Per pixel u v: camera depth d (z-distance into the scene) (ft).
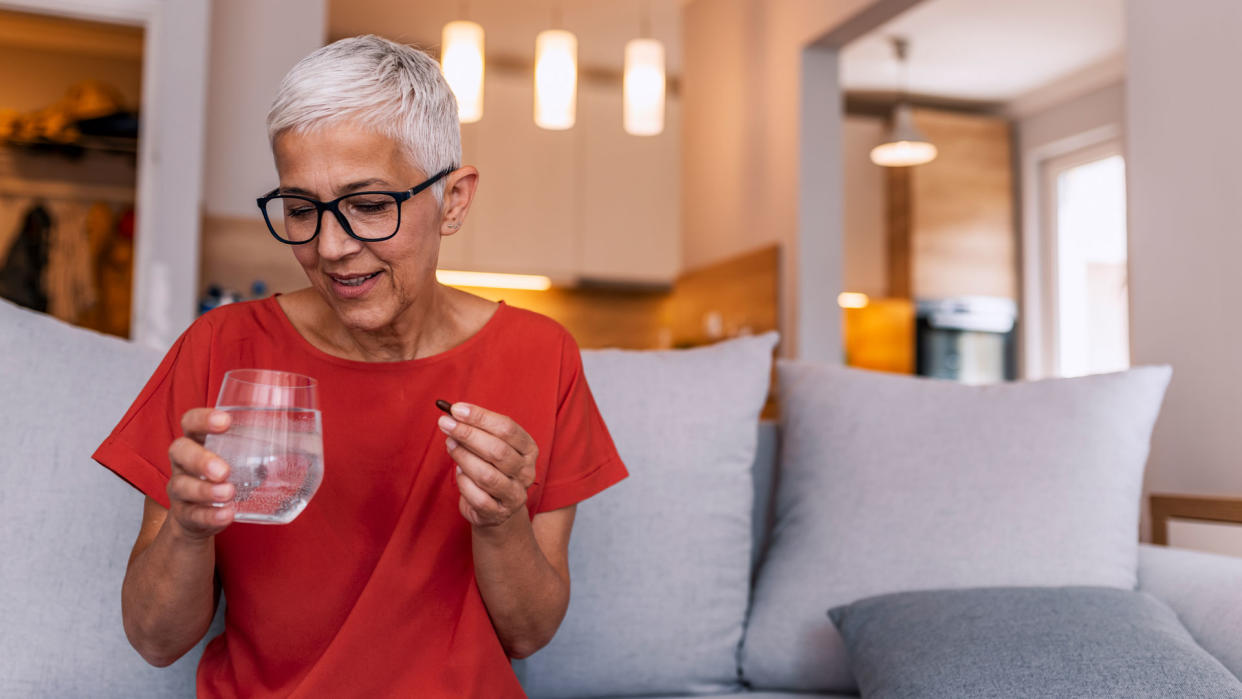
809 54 12.31
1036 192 18.15
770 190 12.96
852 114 19.15
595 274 17.12
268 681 3.22
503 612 3.23
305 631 3.22
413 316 3.36
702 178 15.20
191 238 9.51
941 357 17.66
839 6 11.37
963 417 5.06
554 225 16.96
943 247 17.66
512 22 15.75
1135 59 6.69
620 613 4.66
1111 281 16.63
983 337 17.88
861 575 4.77
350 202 2.90
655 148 17.49
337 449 3.32
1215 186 6.04
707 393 5.06
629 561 4.71
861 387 5.35
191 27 9.58
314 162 2.87
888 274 18.22
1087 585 4.51
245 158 10.71
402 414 3.38
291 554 3.23
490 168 16.71
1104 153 16.88
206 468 2.28
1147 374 5.01
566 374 3.63
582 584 4.65
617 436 4.84
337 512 3.28
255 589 3.22
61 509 4.02
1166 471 6.35
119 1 9.42
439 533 3.31
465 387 3.46
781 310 12.48
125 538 4.07
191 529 2.57
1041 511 4.69
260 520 2.46
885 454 5.05
